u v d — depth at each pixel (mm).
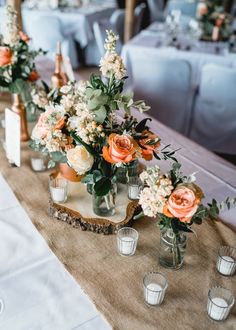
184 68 2631
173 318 772
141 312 780
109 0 6648
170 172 788
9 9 1318
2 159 1353
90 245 968
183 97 2791
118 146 799
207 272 899
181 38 3643
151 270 898
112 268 896
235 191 1264
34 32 4426
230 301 787
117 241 936
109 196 1001
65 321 773
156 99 2836
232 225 1099
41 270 898
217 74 2570
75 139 885
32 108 1401
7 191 1192
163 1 7422
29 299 819
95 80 896
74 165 863
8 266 902
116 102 864
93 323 773
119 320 757
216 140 2939
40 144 1029
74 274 868
